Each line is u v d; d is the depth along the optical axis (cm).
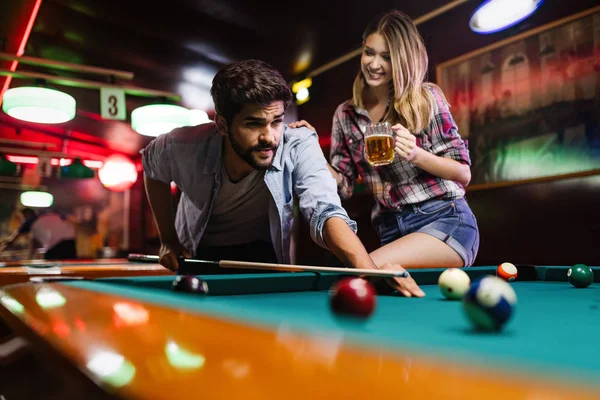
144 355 43
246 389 33
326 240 201
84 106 738
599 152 393
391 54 294
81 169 867
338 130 340
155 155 265
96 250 1108
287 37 564
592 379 35
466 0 474
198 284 123
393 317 108
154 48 584
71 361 47
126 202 1191
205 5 492
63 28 534
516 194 454
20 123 897
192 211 279
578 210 411
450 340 81
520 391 32
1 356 81
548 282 213
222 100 216
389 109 318
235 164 251
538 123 432
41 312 73
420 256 280
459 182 293
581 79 404
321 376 36
